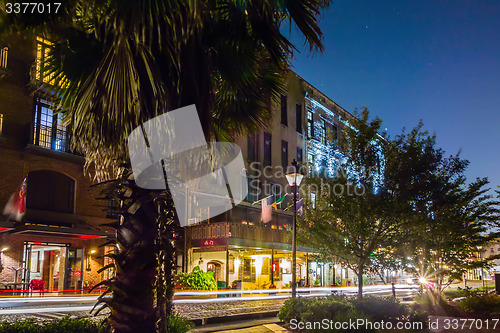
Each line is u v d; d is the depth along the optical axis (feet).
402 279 142.51
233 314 38.63
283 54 22.53
